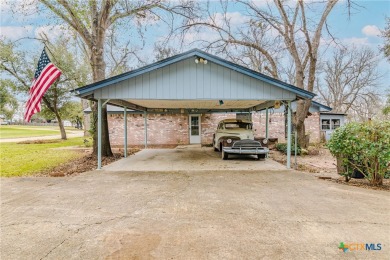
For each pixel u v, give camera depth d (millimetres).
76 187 6258
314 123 19109
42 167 9180
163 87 8586
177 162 10258
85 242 3355
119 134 18312
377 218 4125
